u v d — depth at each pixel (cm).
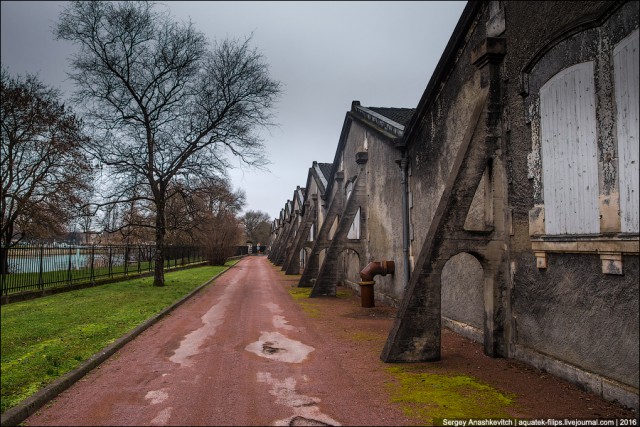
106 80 1836
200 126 1948
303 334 932
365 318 1151
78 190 2022
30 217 1986
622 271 488
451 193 720
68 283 1781
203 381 602
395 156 1338
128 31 1836
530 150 662
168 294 1595
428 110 1084
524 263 675
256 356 742
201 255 4369
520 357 681
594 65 536
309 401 525
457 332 912
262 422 462
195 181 1984
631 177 476
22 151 1955
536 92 648
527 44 673
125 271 2350
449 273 964
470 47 864
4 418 445
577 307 563
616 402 493
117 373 643
